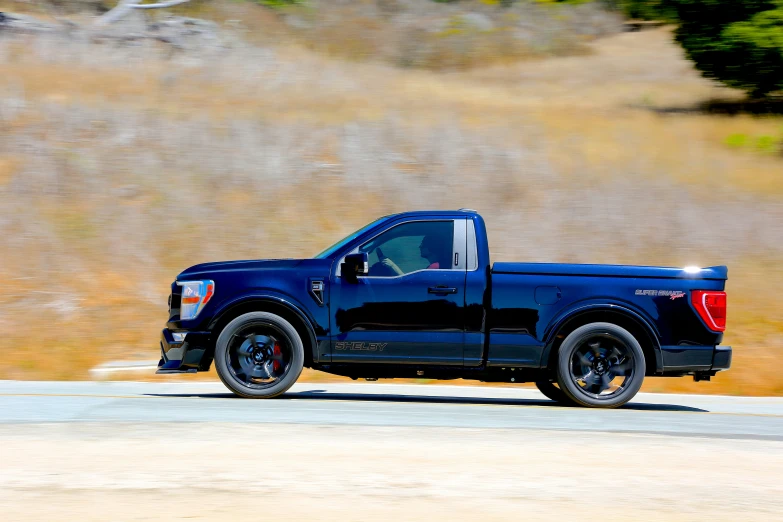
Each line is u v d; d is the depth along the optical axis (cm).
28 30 4150
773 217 2986
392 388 1773
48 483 830
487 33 6075
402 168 3147
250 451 987
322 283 1427
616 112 4278
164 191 2864
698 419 1358
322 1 5869
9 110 3195
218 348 1422
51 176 2844
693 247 2773
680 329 1416
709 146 3747
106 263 2453
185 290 1445
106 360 1917
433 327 1416
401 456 980
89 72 3850
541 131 3716
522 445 1066
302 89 4059
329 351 1427
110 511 734
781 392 1922
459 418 1284
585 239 2789
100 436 1063
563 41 6238
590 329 1411
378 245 1451
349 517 728
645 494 841
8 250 2448
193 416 1232
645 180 3222
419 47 5622
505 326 1411
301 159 3136
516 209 2945
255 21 5212
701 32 4388
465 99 4334
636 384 1414
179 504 759
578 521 738
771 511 795
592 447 1068
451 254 1437
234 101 3709
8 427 1120
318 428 1140
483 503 786
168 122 3300
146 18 4584
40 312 2152
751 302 2400
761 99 4541
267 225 2744
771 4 4347
